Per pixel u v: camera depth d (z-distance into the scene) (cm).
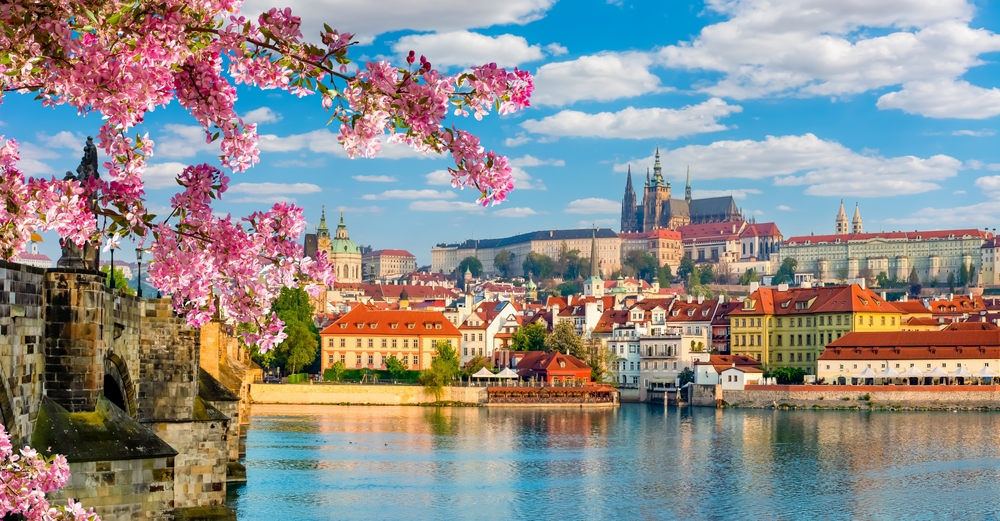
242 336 2373
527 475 12425
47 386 4000
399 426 18350
